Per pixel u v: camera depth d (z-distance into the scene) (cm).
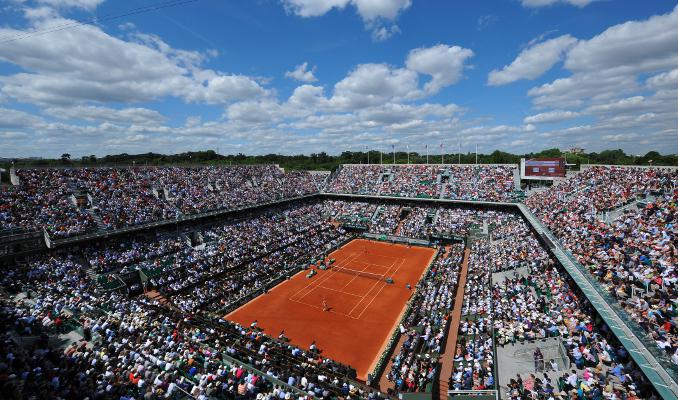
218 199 8131
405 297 5312
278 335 4178
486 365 2908
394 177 10844
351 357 3728
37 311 3303
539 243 5306
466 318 3959
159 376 2342
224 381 2612
